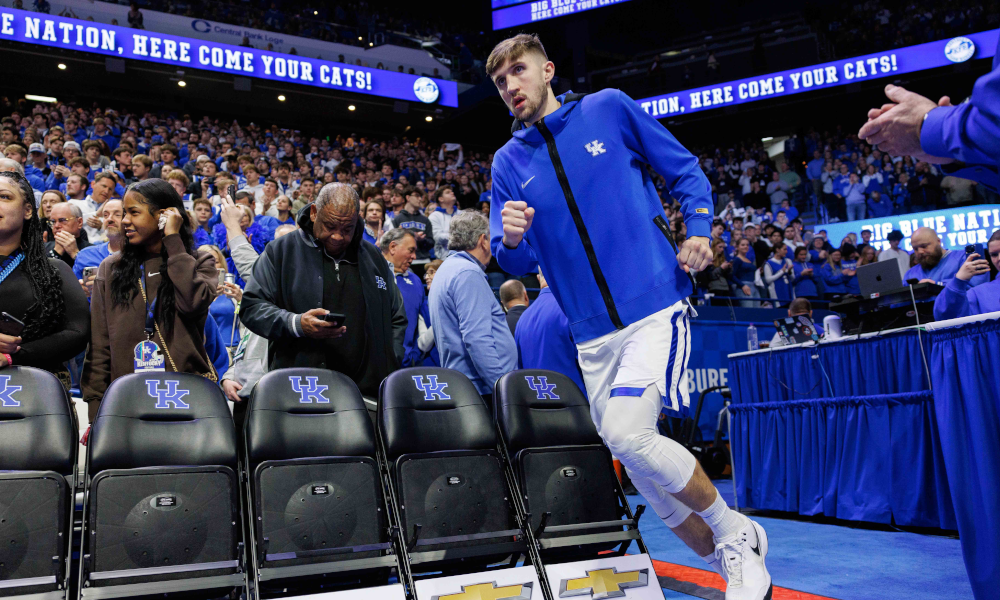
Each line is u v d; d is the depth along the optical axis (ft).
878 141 4.77
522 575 7.04
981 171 4.51
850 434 12.05
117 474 6.31
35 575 5.86
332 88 48.83
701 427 22.65
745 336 24.63
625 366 6.46
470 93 54.80
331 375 7.72
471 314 9.53
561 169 6.87
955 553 9.84
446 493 7.34
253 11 46.88
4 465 6.19
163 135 42.22
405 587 6.86
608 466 8.16
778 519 13.23
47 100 48.88
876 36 50.85
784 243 38.73
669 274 6.64
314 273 8.34
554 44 58.23
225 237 19.30
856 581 8.63
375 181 42.70
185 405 6.99
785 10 60.03
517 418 8.13
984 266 12.48
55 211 12.21
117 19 42.29
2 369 6.58
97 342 7.79
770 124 56.24
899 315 13.20
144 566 6.15
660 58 55.88
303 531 6.71
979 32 46.09
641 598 7.34
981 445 6.98
